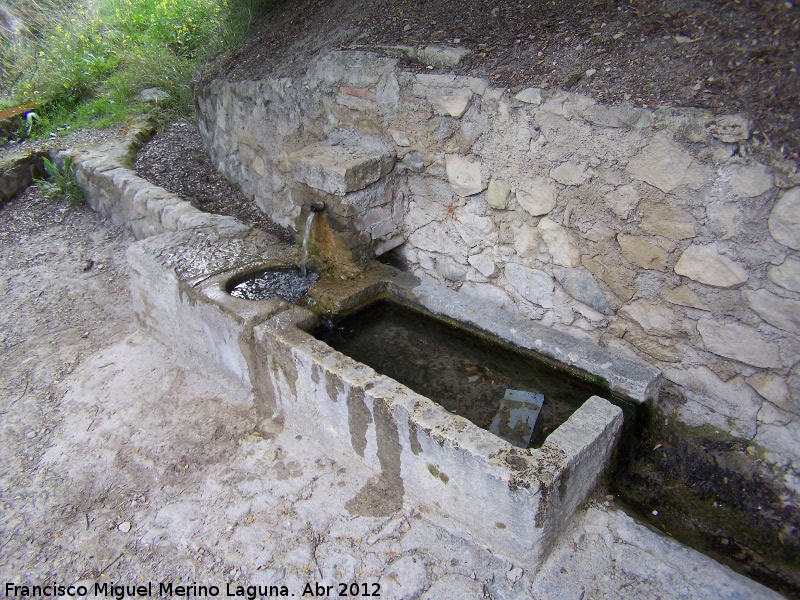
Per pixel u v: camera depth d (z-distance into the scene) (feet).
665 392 7.20
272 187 11.82
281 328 7.82
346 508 6.95
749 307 6.21
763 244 5.90
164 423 8.43
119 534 6.95
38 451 8.16
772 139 5.66
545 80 7.23
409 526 6.68
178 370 9.45
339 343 8.39
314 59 10.26
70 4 23.95
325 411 7.41
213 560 6.57
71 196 14.97
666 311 6.88
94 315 11.18
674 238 6.50
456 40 8.57
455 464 6.07
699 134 6.00
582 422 6.21
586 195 7.05
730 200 5.99
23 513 7.28
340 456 7.59
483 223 8.37
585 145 6.85
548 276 7.86
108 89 19.06
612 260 7.11
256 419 8.34
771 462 6.45
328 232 8.98
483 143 7.86
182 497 7.32
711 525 6.41
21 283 12.23
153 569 6.54
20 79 20.33
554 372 7.44
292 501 7.11
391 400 6.50
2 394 9.25
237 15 14.15
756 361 6.35
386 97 8.77
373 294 8.85
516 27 8.29
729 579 5.63
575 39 7.54
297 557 6.48
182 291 8.88
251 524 6.89
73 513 7.25
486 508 6.02
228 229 10.56
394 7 10.26
